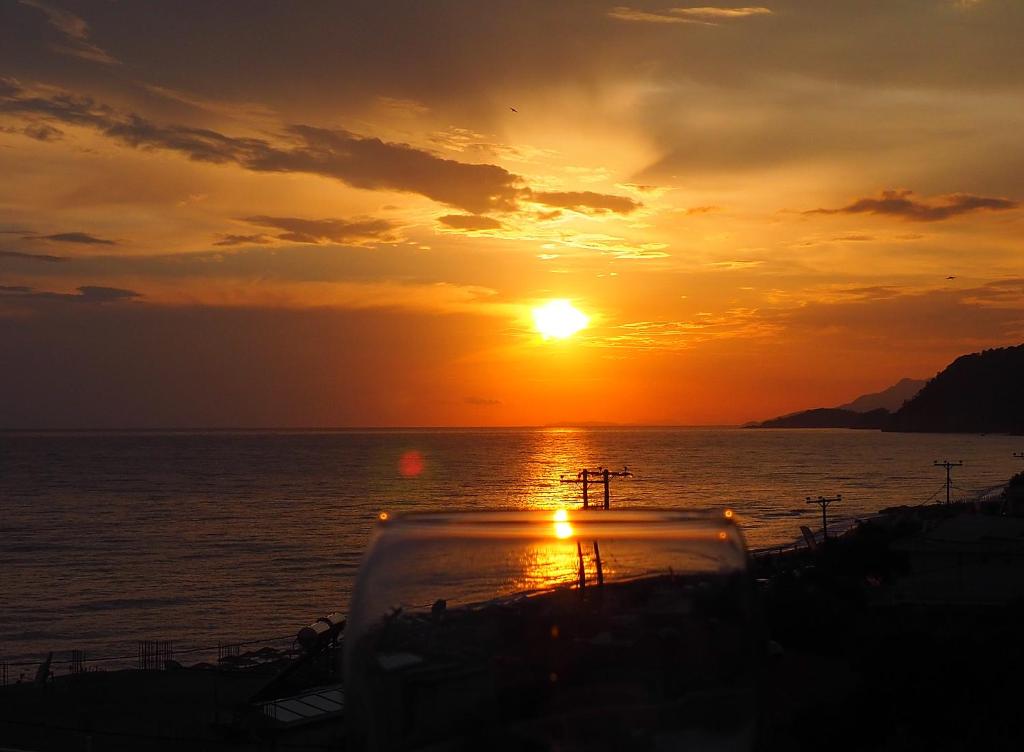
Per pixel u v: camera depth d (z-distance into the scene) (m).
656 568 1.22
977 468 195.62
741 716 1.20
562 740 1.19
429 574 1.25
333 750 15.78
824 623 20.73
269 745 19.86
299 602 66.62
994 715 10.52
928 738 10.46
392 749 1.23
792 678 16.56
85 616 62.66
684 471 191.12
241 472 199.62
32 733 23.36
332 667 24.23
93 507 132.00
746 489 151.00
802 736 11.23
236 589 72.31
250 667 33.34
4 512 125.88
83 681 29.97
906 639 12.38
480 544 1.24
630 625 1.20
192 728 22.45
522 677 1.20
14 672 45.66
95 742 22.11
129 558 88.44
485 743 1.19
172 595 70.06
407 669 1.23
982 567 36.00
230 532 106.38
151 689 28.61
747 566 1.25
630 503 128.62
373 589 1.27
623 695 1.19
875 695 11.43
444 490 151.25
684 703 1.19
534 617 1.21
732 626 1.21
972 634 13.09
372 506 130.75
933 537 40.41
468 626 1.22
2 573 80.62
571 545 1.23
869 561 38.41
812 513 117.06
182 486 166.00
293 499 142.00
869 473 185.12
